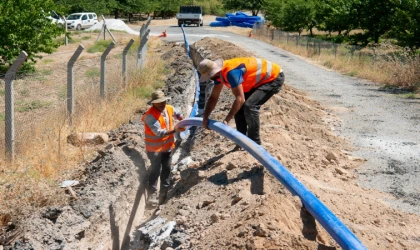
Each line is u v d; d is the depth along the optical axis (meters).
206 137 8.50
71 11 51.91
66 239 5.14
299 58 26.22
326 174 6.53
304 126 8.98
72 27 41.06
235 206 5.18
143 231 5.90
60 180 6.62
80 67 18.80
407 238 4.86
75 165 7.22
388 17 28.92
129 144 7.73
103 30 33.72
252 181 5.68
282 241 4.09
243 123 6.66
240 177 5.94
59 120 8.59
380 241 4.71
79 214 5.57
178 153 8.69
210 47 23.75
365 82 16.88
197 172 6.66
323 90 14.80
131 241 6.25
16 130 7.62
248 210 4.82
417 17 21.34
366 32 31.23
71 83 9.02
